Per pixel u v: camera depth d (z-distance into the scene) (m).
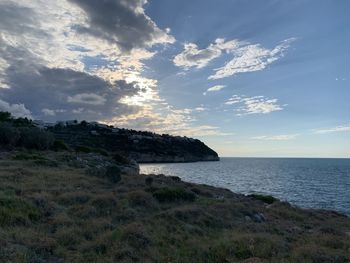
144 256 10.97
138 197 19.88
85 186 24.48
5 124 53.38
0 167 30.44
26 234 11.48
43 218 14.35
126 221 15.41
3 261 8.66
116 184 27.81
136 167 67.62
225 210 21.08
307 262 11.59
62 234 12.03
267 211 25.83
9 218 13.05
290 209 28.81
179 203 21.83
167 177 41.03
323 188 69.69
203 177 95.06
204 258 11.44
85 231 12.87
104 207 17.22
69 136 168.62
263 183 79.94
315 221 25.00
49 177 26.59
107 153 72.19
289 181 86.50
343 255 12.69
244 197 34.59
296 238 16.17
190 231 14.80
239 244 12.92
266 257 11.98
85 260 10.11
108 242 11.58
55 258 10.17
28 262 8.98
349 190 66.06
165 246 12.32
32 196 17.14
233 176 102.31
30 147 55.09
